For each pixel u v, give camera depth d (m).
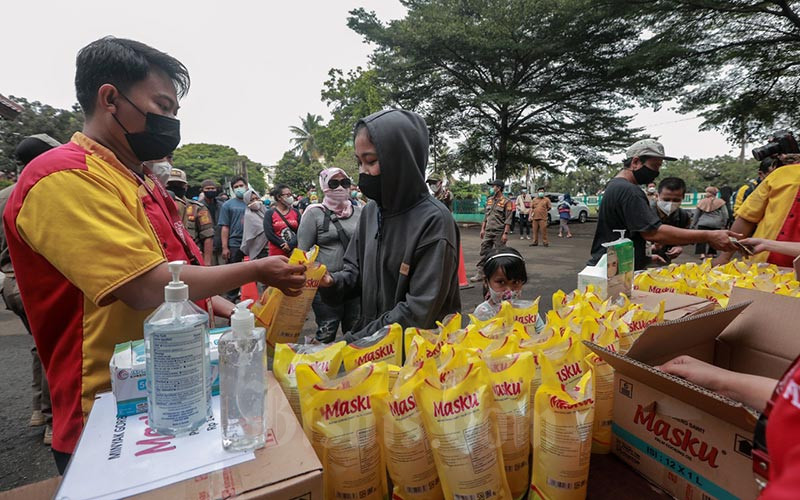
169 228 1.30
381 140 1.51
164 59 1.18
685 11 12.56
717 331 1.12
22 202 0.96
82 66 1.12
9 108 17.44
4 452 2.53
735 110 13.55
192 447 0.71
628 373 0.91
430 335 1.11
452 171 24.38
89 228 0.92
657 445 0.89
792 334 1.05
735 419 0.72
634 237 2.86
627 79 18.23
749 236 2.98
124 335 1.08
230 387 0.74
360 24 19.03
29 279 1.08
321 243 3.50
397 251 1.62
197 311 0.83
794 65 12.55
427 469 0.80
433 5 19.80
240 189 6.09
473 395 0.78
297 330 1.32
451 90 21.14
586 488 0.84
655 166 2.89
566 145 22.88
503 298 1.94
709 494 0.79
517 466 0.86
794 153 2.80
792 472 0.44
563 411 0.80
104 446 0.72
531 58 18.78
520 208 14.73
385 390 0.83
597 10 14.50
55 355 1.11
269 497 0.61
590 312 1.23
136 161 1.27
